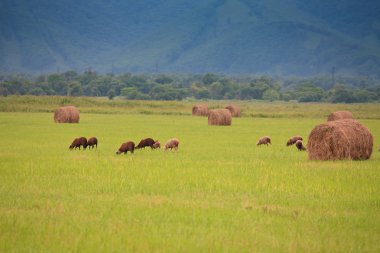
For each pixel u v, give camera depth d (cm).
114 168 10662
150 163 11475
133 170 10431
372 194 8406
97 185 8888
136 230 6300
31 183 9000
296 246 5772
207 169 10681
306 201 7912
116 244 5800
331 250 5697
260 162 11881
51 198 7869
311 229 6456
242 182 9275
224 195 8288
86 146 14562
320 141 12375
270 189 8744
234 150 14750
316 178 9694
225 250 5672
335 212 7262
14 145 15450
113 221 6656
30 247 5688
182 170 10488
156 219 6788
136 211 7144
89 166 10906
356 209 7462
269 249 5719
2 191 8319
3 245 5728
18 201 7619
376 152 14525
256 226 6550
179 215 6969
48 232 6169
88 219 6725
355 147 12269
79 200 7762
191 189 8669
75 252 5562
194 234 6194
